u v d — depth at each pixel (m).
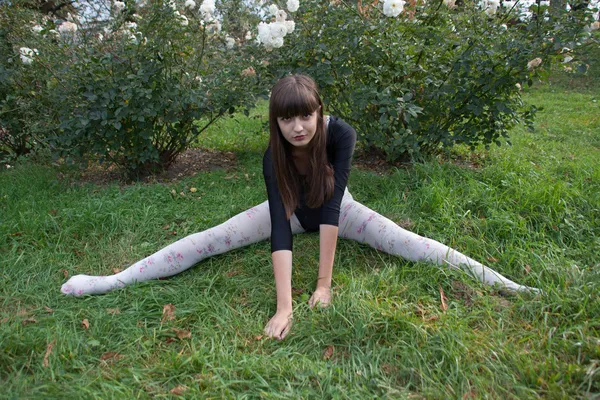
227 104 3.65
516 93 3.51
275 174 2.09
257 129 5.22
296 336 1.86
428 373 1.62
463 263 2.23
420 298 2.06
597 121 5.73
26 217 2.93
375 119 3.62
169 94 3.40
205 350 1.77
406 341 1.78
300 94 1.84
